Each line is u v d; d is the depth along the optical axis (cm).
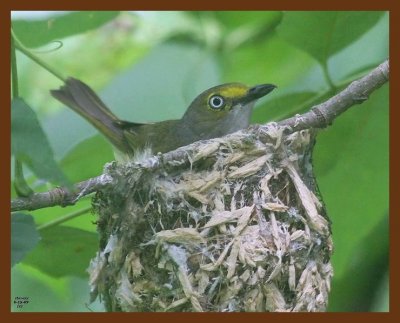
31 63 1458
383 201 1167
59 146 1236
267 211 980
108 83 1363
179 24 1405
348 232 1188
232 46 1392
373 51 1178
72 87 1178
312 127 1005
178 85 1327
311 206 986
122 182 991
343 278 1284
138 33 1455
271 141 1023
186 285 938
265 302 935
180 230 964
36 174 694
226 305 930
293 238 962
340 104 985
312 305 949
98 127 1158
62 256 1088
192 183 1001
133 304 962
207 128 1184
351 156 1143
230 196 993
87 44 1466
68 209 1147
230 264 938
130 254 978
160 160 1011
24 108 708
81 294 1268
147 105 1302
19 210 884
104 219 1016
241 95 1171
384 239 1291
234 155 1020
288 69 1389
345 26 1029
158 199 993
